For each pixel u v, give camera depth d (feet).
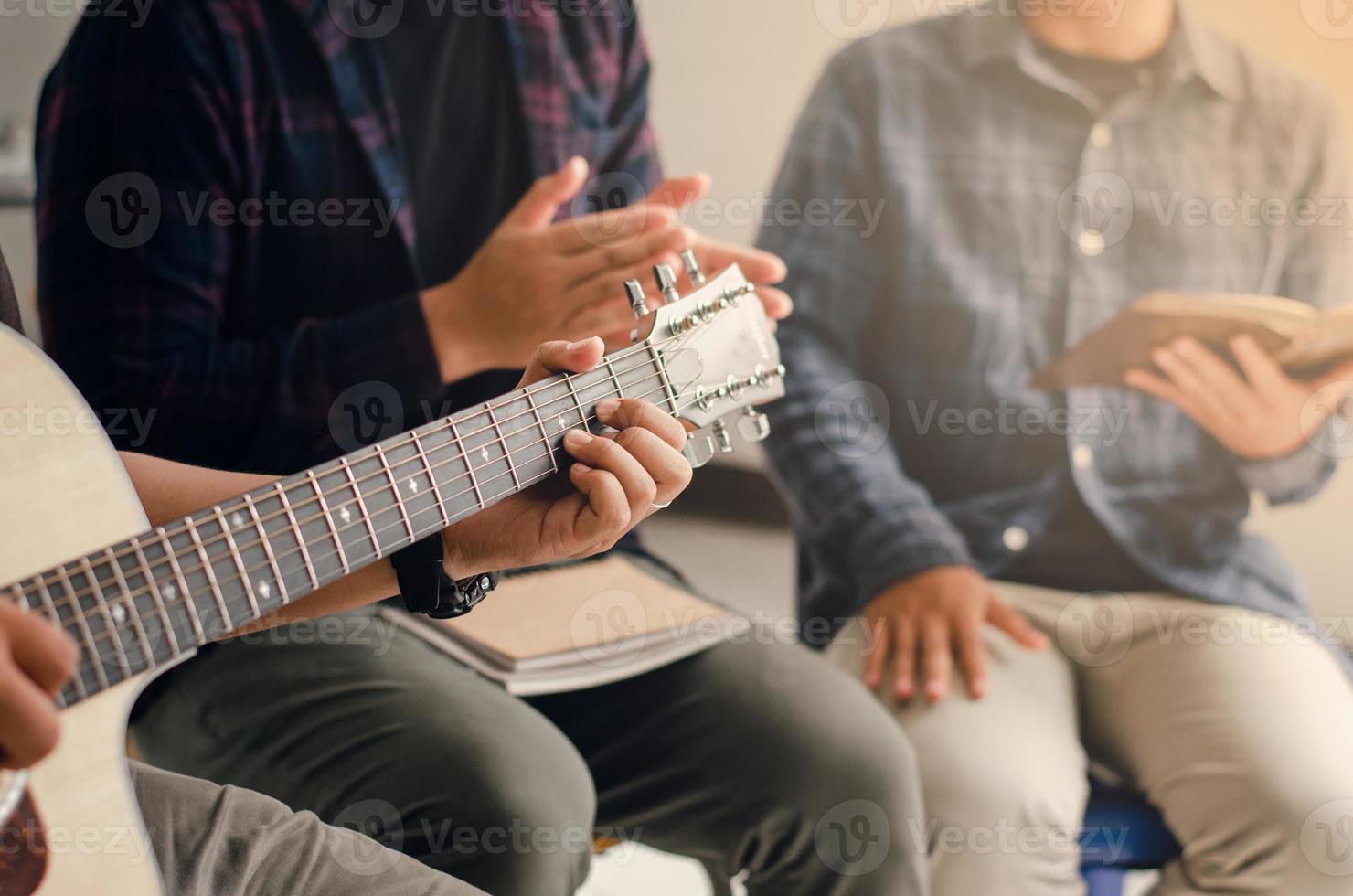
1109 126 5.30
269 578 2.13
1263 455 5.03
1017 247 5.32
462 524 2.60
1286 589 5.10
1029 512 5.23
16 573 2.02
